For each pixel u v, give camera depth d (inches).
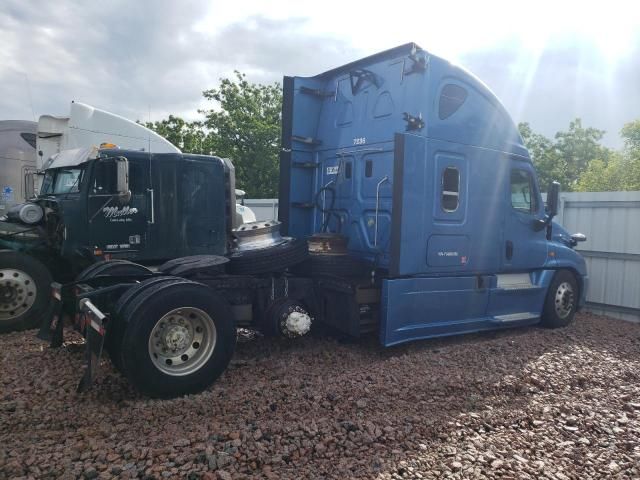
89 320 170.7
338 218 280.8
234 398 174.4
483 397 187.2
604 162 1491.1
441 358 232.7
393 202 233.3
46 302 261.0
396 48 249.0
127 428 148.6
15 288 254.1
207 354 184.2
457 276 261.6
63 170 261.3
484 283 273.3
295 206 298.2
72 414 158.1
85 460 127.9
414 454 139.1
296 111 294.0
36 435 142.1
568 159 1614.2
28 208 259.9
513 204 293.0
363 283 241.0
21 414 156.4
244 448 136.0
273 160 1041.5
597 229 382.0
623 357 253.3
